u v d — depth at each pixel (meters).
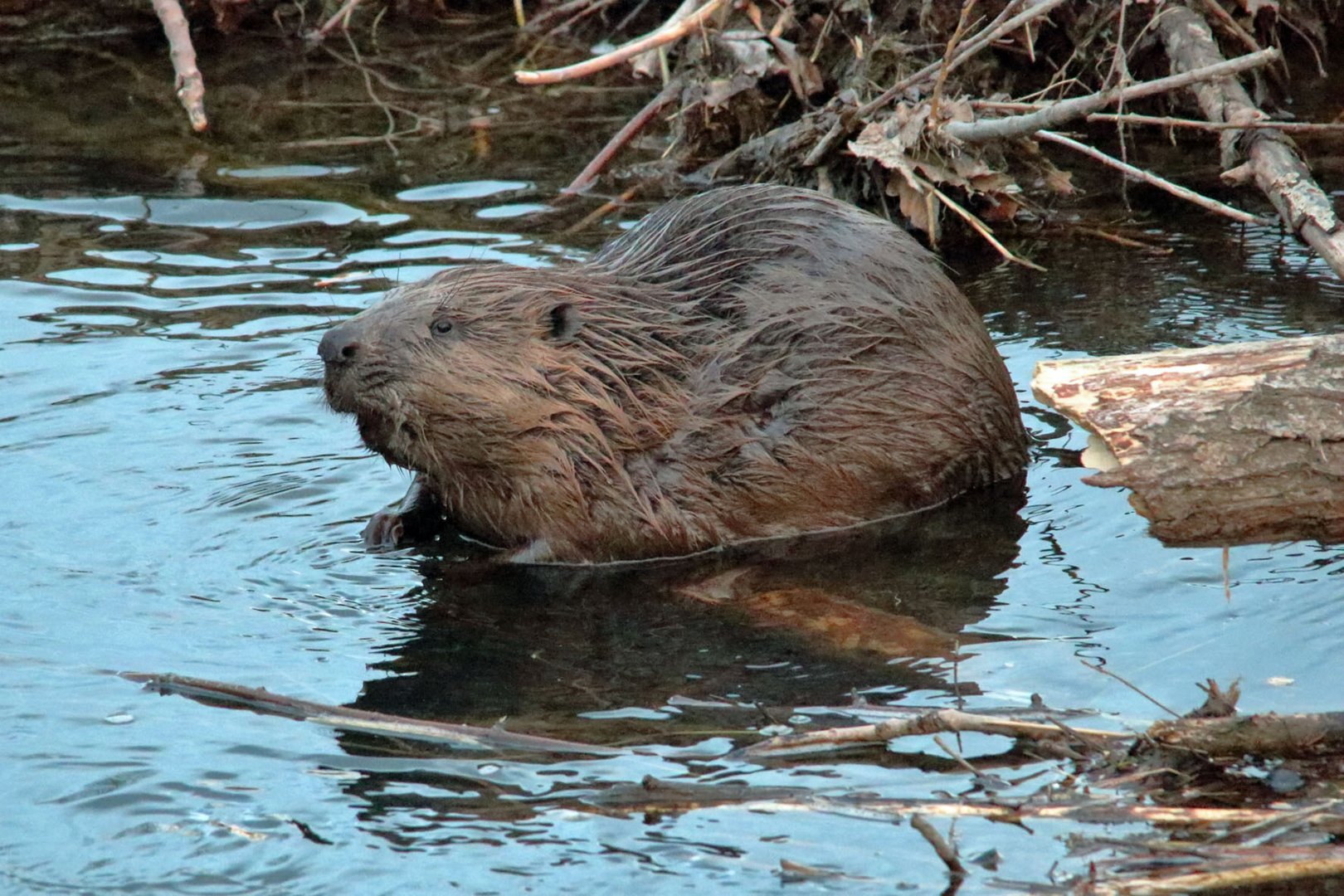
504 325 9.62
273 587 9.12
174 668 8.15
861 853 6.51
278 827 6.79
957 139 13.69
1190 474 8.82
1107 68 15.94
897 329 10.02
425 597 9.16
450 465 9.73
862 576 9.28
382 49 19.92
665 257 10.31
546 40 19.97
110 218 14.70
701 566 9.67
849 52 15.91
